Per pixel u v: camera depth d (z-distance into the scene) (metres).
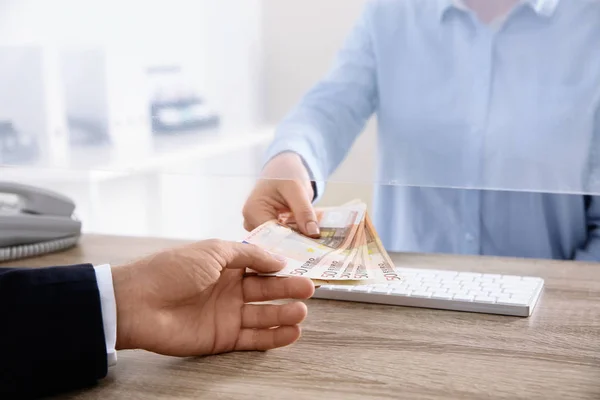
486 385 0.76
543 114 0.93
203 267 0.81
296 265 0.94
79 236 1.38
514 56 0.92
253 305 0.88
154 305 0.81
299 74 1.02
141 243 1.40
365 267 0.94
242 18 1.02
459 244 1.51
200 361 0.84
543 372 0.79
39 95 1.12
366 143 1.02
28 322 0.74
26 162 1.16
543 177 0.95
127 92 1.10
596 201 1.50
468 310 0.99
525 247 1.51
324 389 0.76
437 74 0.96
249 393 0.75
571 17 0.88
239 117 1.06
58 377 0.75
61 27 1.08
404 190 1.50
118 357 0.85
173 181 1.70
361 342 0.89
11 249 1.29
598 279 1.13
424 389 0.75
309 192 1.12
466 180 0.98
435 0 0.93
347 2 0.98
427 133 0.98
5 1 1.08
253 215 1.19
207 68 1.06
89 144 1.13
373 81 1.00
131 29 1.07
